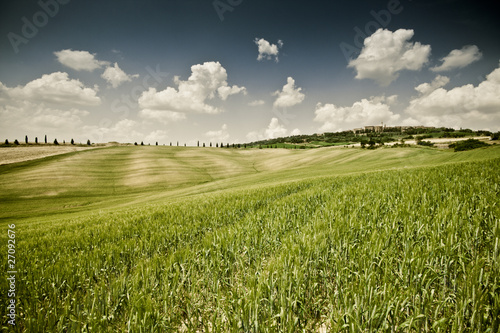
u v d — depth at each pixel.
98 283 5.34
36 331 3.75
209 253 5.76
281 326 3.46
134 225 10.65
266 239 6.39
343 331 3.32
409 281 4.03
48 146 113.69
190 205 15.53
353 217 6.71
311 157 91.88
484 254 4.46
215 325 3.51
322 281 4.72
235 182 49.22
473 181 10.04
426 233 5.24
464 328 3.11
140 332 3.34
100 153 93.81
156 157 93.62
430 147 86.19
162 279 4.64
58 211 39.25
